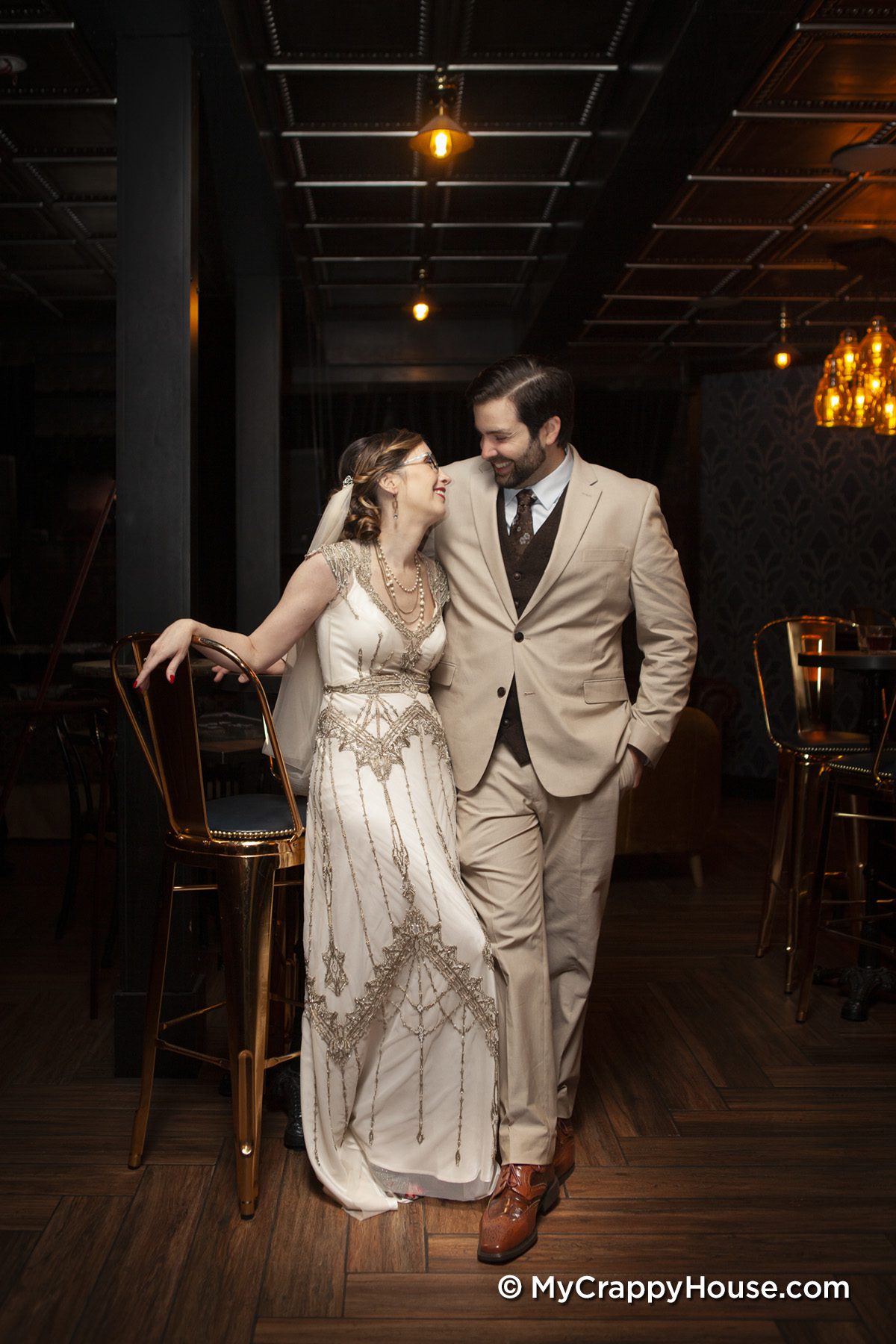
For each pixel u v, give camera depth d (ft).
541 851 7.43
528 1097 6.98
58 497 25.16
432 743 7.35
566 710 7.21
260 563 19.65
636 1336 5.93
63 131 14.76
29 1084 9.18
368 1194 7.20
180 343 9.58
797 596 25.99
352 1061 7.11
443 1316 6.08
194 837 7.41
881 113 13.42
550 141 15.40
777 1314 6.12
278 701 7.91
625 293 21.30
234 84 11.63
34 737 19.42
